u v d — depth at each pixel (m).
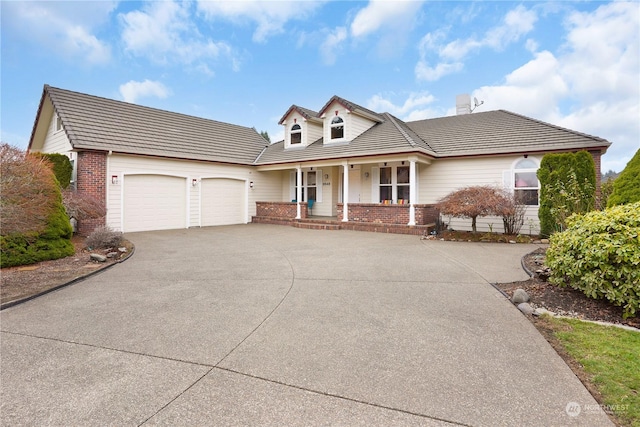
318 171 18.69
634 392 2.57
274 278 6.41
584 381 2.76
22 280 6.29
